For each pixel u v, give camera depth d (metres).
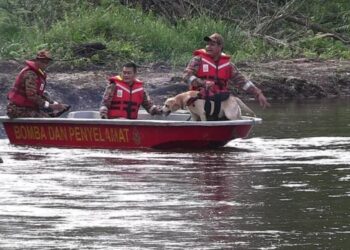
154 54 41.94
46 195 17.28
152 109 24.88
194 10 48.56
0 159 21.16
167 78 36.91
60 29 41.19
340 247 13.62
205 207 16.25
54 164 20.98
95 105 33.50
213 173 19.72
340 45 47.75
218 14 48.16
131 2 47.88
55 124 24.00
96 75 37.19
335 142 24.52
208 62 24.55
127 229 14.66
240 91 37.00
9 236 14.26
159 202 16.67
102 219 15.34
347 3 52.31
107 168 20.39
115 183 18.52
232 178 19.09
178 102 24.42
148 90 35.03
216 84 24.53
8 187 18.08
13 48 39.69
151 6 47.94
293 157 21.97
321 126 27.89
